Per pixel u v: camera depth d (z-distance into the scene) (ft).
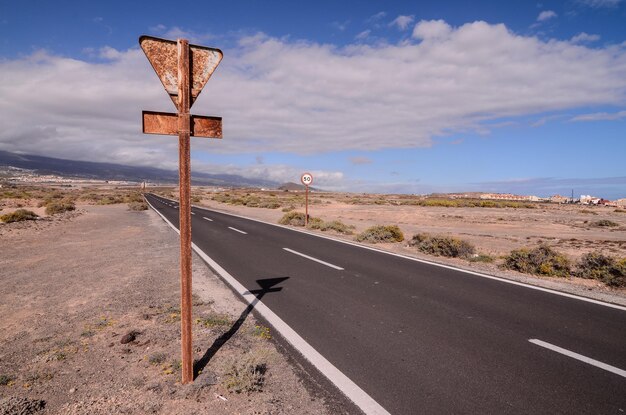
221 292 22.49
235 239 46.83
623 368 12.96
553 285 25.02
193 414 10.13
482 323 17.37
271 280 25.64
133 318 17.60
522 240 54.80
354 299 21.18
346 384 11.82
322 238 48.62
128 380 11.93
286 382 11.94
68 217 75.10
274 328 16.66
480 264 32.94
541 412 10.32
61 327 16.49
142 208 106.52
